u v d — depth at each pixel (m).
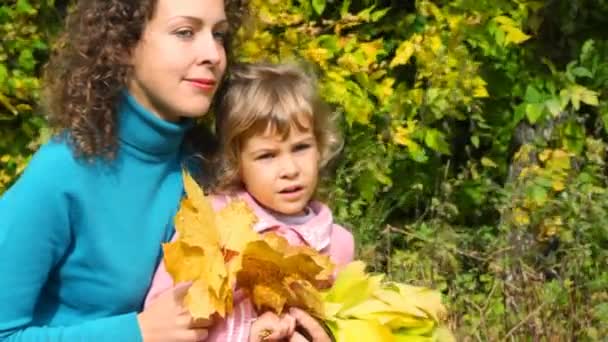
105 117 3.12
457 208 6.34
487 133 6.53
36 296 3.10
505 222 5.86
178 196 3.26
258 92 3.37
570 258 5.60
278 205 3.39
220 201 3.38
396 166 6.28
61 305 3.21
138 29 3.14
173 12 3.11
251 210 3.10
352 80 5.86
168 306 3.07
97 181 3.10
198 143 3.47
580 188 5.84
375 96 5.91
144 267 3.16
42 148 3.16
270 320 3.09
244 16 3.58
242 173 3.42
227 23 3.26
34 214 3.04
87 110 3.11
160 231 3.20
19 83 5.71
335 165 5.52
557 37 6.48
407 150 6.13
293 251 3.03
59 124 3.14
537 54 6.46
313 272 3.06
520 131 6.49
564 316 5.40
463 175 6.28
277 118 3.35
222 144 3.43
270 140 3.37
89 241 3.10
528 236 5.84
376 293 3.35
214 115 3.51
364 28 6.34
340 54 5.81
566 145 6.22
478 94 5.86
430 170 6.36
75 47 3.19
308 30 5.55
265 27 5.50
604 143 6.49
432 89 5.83
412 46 5.82
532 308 5.39
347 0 5.90
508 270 5.61
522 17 6.14
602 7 6.50
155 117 3.17
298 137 3.40
